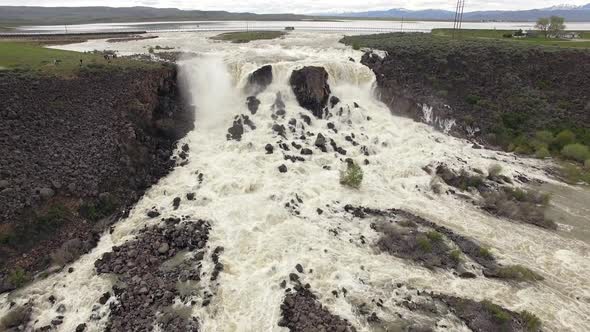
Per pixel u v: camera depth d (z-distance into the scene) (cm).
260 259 2589
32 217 2642
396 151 4191
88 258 2595
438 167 3847
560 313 2233
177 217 2981
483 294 2366
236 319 2145
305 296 2292
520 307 2272
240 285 2370
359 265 2570
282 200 3219
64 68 3994
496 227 3059
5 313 2169
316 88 4700
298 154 3944
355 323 2128
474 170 3903
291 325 2098
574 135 4475
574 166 4078
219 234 2820
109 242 2748
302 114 4519
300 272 2472
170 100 4419
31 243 2569
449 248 2761
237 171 3606
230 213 3038
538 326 2128
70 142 3231
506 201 3347
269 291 2327
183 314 2166
